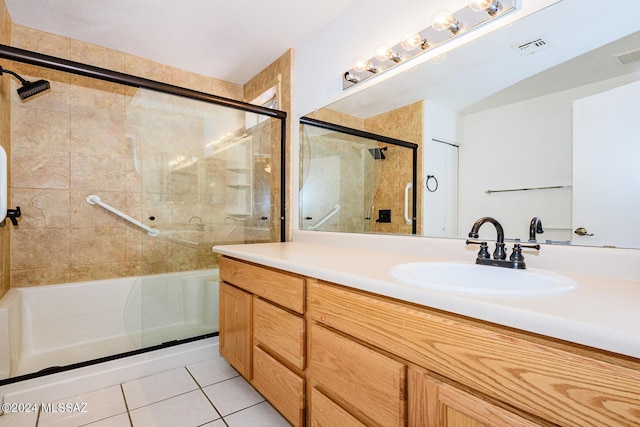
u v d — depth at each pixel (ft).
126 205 8.21
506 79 4.02
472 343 2.19
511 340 2.01
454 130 4.61
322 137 7.01
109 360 5.74
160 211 7.71
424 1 4.79
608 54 3.25
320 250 5.54
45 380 5.00
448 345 2.32
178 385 5.52
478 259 3.60
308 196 7.47
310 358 3.76
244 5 6.12
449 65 4.62
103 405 4.88
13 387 4.76
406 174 5.34
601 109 3.27
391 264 3.82
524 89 3.87
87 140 7.70
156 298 7.17
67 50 7.36
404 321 2.64
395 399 2.68
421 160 5.09
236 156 8.83
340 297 3.29
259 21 6.65
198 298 7.61
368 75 5.77
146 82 5.94
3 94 6.37
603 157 3.26
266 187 8.48
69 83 7.47
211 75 9.33
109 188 7.98
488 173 4.24
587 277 3.09
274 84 8.36
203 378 5.78
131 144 8.18
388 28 5.37
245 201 8.90
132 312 7.51
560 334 1.79
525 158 3.88
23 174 6.99
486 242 3.75
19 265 6.96
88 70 5.33
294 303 3.94
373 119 5.82
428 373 2.48
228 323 5.64
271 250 5.52
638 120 3.02
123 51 7.94
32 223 7.09
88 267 7.73
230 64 8.64
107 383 5.42
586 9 3.39
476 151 4.36
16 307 6.36
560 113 3.59
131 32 7.10
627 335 1.56
